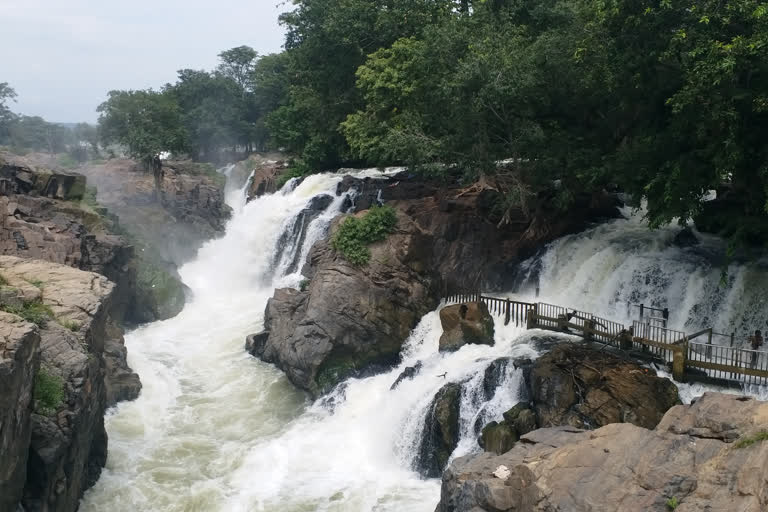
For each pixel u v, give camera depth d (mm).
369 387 31188
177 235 54688
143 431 28938
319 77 54781
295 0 54031
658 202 26188
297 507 23422
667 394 23109
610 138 34531
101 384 25484
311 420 30266
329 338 32781
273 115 80312
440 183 45125
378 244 35125
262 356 36750
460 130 34000
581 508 15719
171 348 38188
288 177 64625
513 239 38219
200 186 61125
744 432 15984
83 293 26391
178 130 69750
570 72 31625
